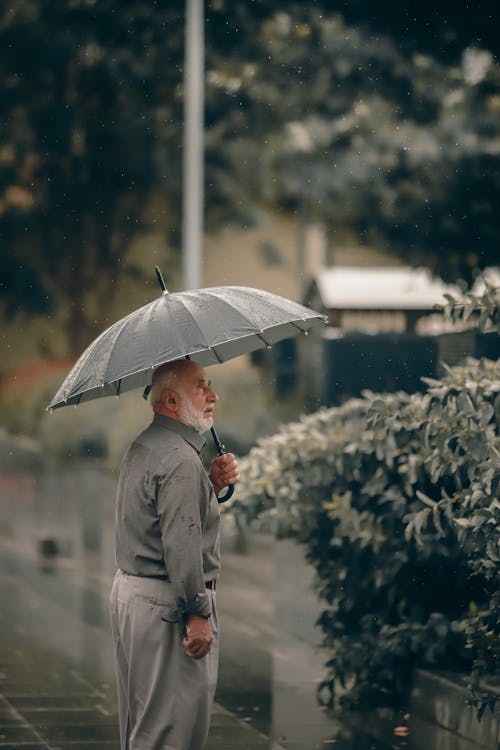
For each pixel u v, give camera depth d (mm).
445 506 14664
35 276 72562
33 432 65000
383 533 17031
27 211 67750
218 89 58281
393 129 48000
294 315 11773
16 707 17406
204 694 11078
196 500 10961
